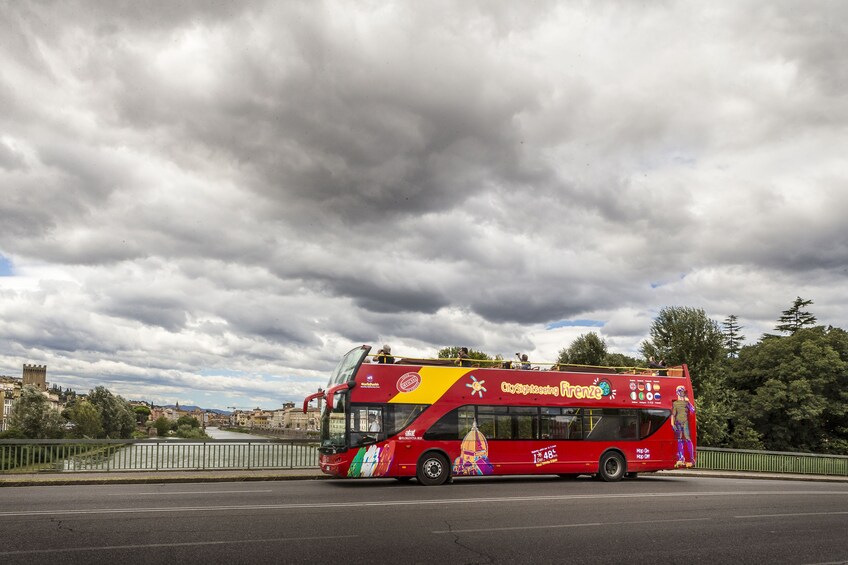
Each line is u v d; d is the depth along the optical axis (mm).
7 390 129500
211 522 12391
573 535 11969
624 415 25359
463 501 16703
